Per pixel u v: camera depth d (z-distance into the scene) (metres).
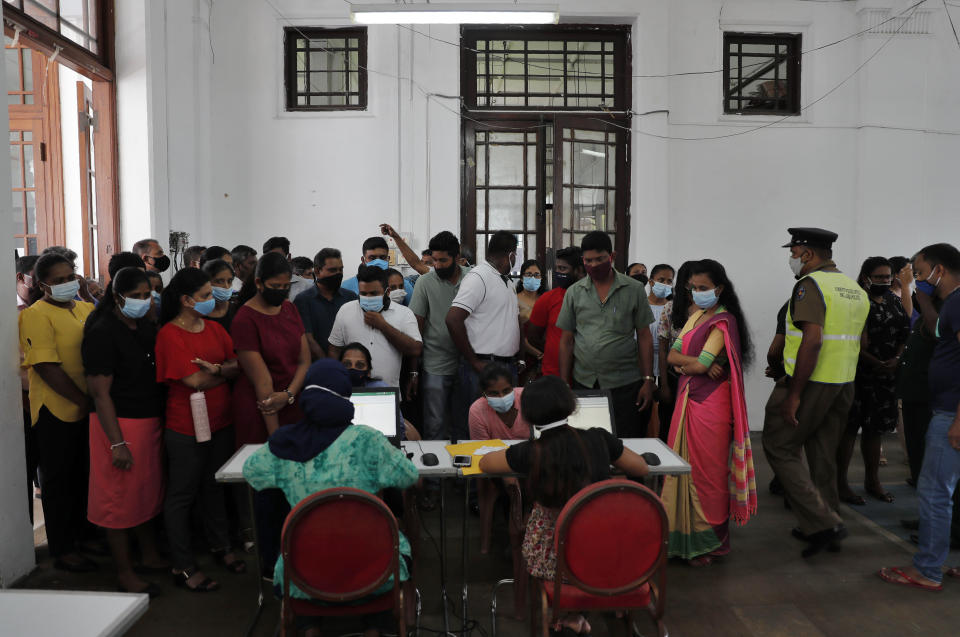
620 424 3.27
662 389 3.52
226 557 2.97
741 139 5.64
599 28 5.56
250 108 5.44
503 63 5.58
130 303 2.52
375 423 2.55
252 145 5.45
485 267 3.55
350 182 5.46
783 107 5.79
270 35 5.41
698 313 3.10
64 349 2.71
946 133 5.70
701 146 5.62
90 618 0.97
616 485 1.77
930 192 5.71
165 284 4.82
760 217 5.68
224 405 2.85
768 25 5.61
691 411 3.01
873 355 3.86
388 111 5.43
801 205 5.69
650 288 4.38
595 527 1.79
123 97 4.61
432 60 5.41
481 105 5.57
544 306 3.81
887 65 5.60
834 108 5.66
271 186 5.46
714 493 2.98
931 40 5.62
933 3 5.61
